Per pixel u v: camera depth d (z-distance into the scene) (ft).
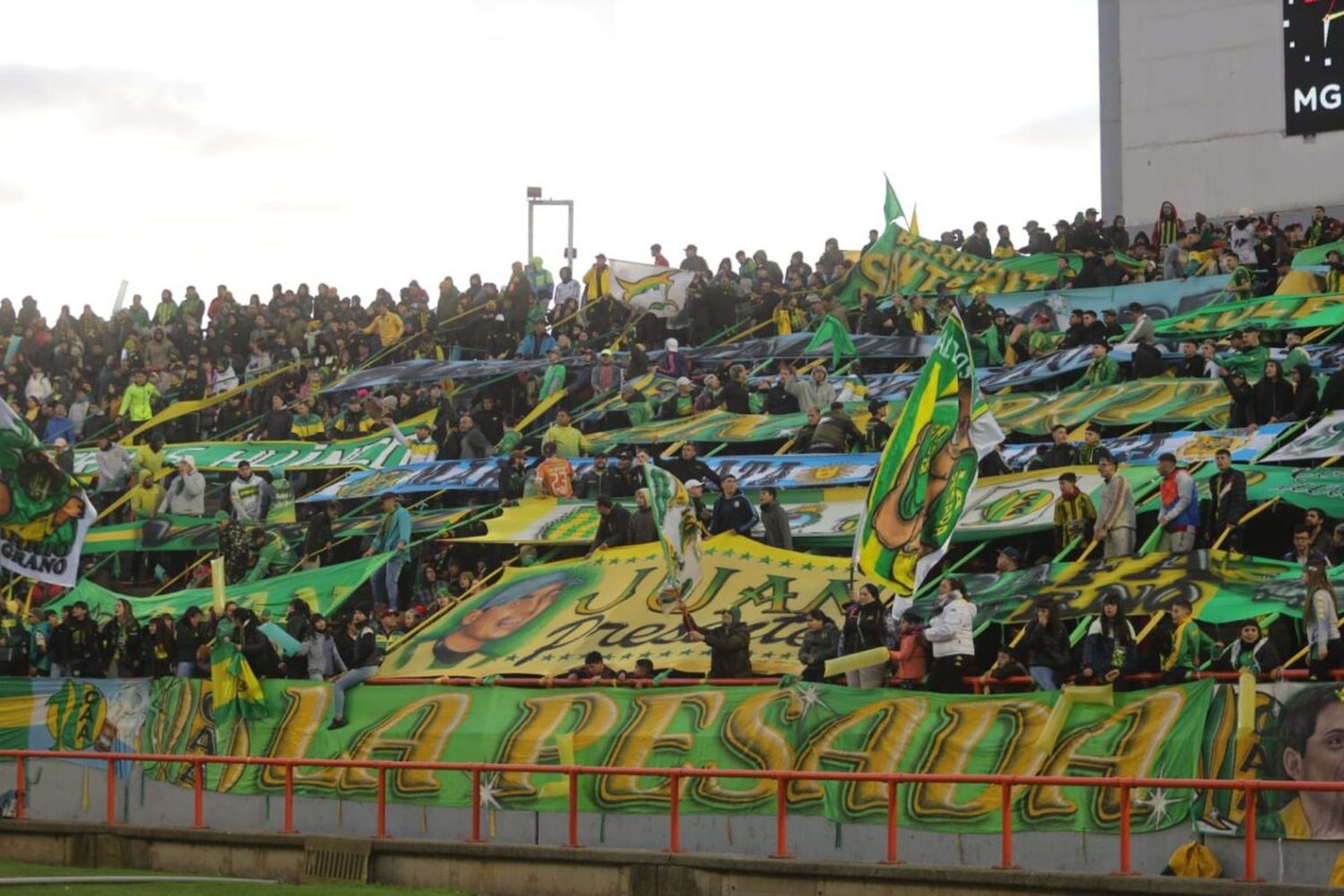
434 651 99.91
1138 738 74.18
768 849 80.23
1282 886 63.87
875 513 82.94
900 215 138.10
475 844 83.30
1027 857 74.08
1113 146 154.71
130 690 100.58
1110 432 112.68
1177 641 77.71
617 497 112.88
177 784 97.25
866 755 79.71
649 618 97.66
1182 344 118.52
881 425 113.29
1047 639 80.33
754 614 95.40
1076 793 73.61
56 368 165.37
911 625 83.76
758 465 113.70
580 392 136.46
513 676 95.45
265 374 156.87
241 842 89.71
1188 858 70.08
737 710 84.17
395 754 92.07
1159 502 94.22
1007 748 76.84
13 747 103.35
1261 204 146.51
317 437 143.54
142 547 126.93
